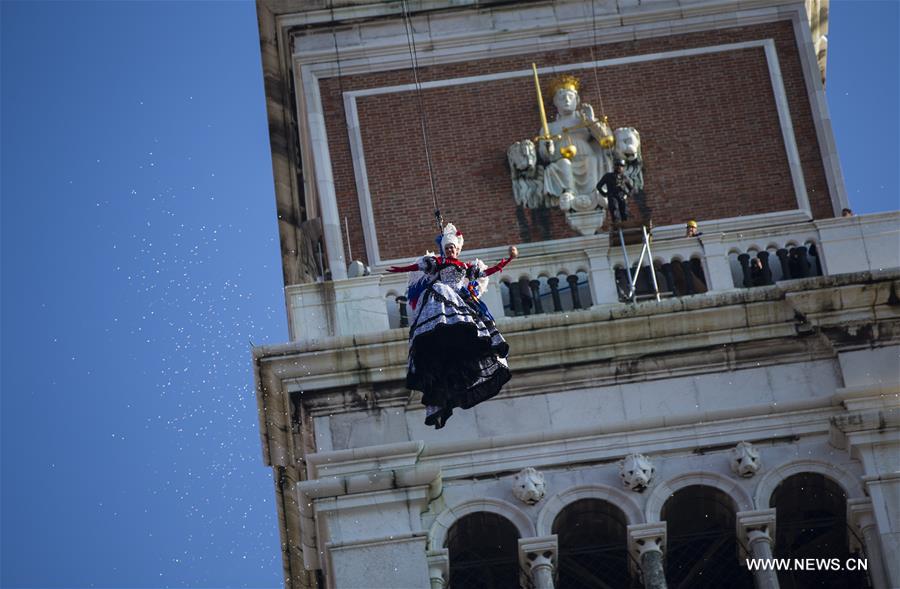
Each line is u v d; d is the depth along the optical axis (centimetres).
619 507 12250
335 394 12512
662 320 12606
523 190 13875
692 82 14288
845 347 12575
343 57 14350
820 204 13950
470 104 14212
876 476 12156
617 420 12469
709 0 14488
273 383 12556
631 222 13412
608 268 13112
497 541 12381
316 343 12544
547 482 12319
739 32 14438
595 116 14175
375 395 12512
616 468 12356
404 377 12512
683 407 12506
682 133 14125
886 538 12025
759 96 14250
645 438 12406
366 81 14300
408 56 14350
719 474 12300
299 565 13450
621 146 13925
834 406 12425
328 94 14250
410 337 10488
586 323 12594
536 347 12581
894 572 11950
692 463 12356
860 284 12606
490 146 14088
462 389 10456
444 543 12144
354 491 12162
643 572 12094
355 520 12125
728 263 13125
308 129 14238
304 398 12506
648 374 12581
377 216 13875
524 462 12369
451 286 10569
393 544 12056
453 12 14438
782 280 13038
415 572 11988
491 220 13825
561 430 12419
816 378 12556
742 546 12231
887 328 12594
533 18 14450
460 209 13875
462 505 12250
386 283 12962
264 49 14625
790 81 14300
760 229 13175
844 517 12312
